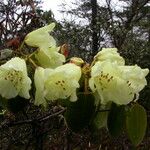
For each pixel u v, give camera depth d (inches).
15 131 30.1
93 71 10.2
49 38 11.6
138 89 10.3
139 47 84.3
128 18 103.8
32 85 11.0
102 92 10.2
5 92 10.6
